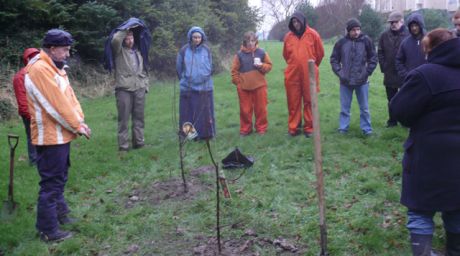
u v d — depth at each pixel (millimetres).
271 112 9648
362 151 6520
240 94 7832
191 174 6074
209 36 18344
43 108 4168
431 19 22547
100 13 13070
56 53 4266
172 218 4816
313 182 5555
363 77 7191
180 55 7574
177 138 8047
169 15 15727
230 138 7742
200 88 7457
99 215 4996
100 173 6320
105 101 12453
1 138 8438
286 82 7465
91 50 14109
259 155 6699
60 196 4715
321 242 3885
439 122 3250
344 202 4941
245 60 7754
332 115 9031
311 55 7305
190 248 4234
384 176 5578
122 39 7055
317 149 3756
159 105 11320
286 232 4391
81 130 4297
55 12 12695
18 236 4434
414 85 3295
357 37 7191
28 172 6309
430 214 3455
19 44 12055
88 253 4234
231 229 4504
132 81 7262
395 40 7555
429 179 3275
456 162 3215
